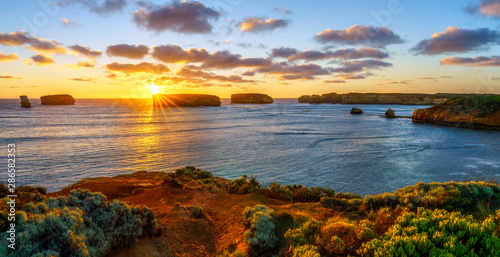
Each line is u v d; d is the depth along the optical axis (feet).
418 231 14.57
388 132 205.57
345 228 16.56
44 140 156.76
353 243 15.20
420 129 226.99
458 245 12.43
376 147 137.59
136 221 18.67
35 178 80.07
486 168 94.17
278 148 133.69
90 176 83.15
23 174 83.97
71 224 14.73
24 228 13.29
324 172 88.74
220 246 20.90
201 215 27.63
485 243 12.62
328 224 18.65
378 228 18.20
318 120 327.67
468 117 235.81
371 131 212.23
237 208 29.96
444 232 13.74
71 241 13.76
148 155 115.24
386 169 92.58
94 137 171.22
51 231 13.85
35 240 13.29
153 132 200.13
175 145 141.49
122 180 52.08
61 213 15.37
